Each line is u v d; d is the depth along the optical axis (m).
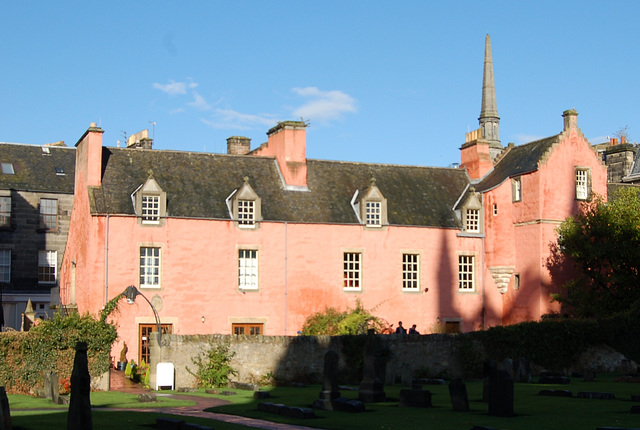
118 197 44.12
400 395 26.27
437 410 24.66
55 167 61.91
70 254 48.59
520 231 50.16
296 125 49.75
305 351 37.00
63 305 47.16
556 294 46.94
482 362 40.03
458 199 53.34
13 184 58.97
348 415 23.52
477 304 50.72
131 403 27.83
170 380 33.81
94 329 33.34
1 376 32.19
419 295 49.38
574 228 46.41
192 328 44.03
